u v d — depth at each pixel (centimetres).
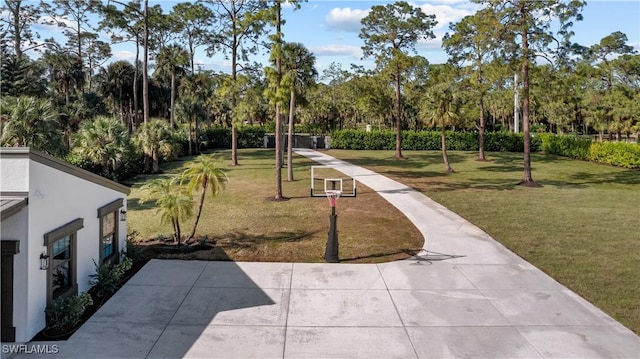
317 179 2345
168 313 781
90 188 857
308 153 3897
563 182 2392
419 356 644
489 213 1584
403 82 3619
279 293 872
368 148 4409
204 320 755
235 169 2775
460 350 661
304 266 1027
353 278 953
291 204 1720
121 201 1002
